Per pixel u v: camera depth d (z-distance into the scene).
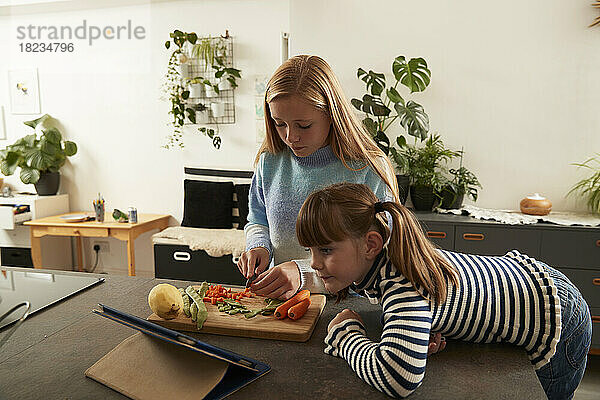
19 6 4.22
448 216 3.19
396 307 0.94
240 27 3.97
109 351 1.06
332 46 3.61
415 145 3.54
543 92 3.33
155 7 4.14
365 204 1.00
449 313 1.02
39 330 1.17
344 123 1.30
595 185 3.27
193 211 4.03
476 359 1.02
